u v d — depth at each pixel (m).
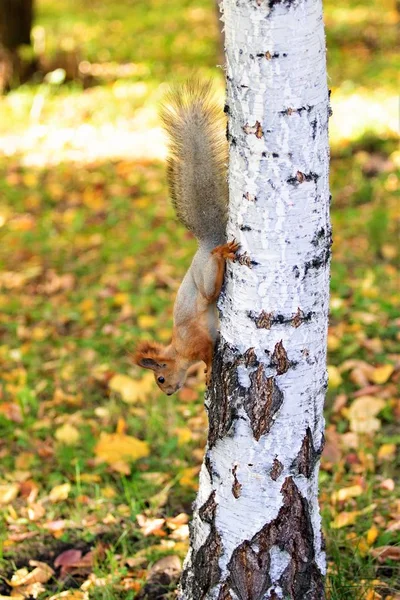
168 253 9.12
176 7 20.77
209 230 3.95
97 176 11.33
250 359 3.65
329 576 4.32
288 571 3.77
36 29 18.33
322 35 3.43
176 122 3.99
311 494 3.81
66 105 13.90
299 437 3.70
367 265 8.39
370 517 5.03
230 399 3.70
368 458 5.61
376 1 19.72
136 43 17.53
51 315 8.10
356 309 7.53
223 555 3.82
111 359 7.27
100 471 5.77
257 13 3.33
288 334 3.61
